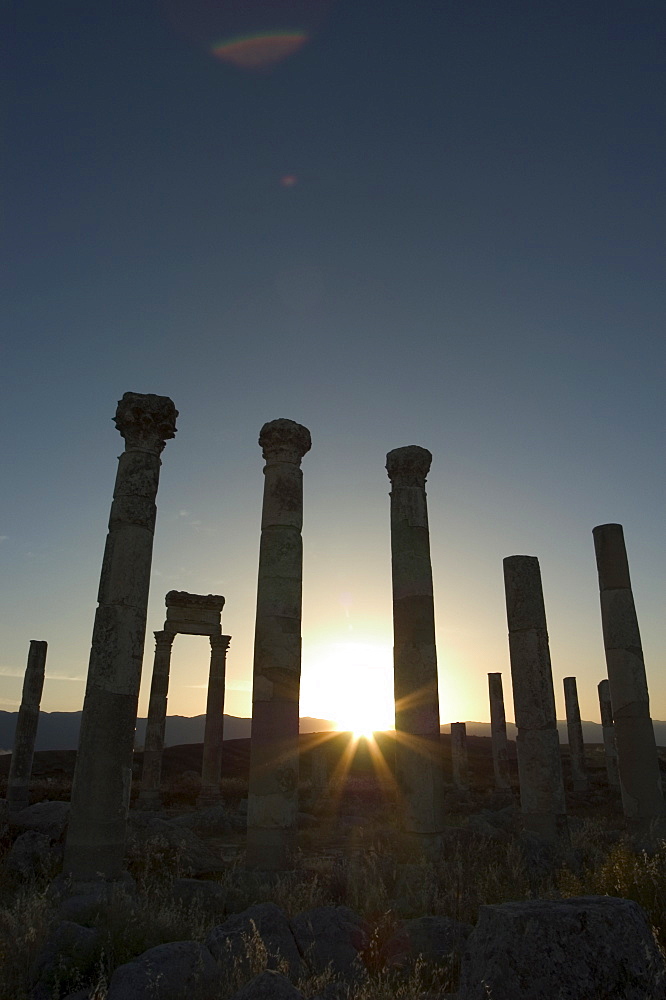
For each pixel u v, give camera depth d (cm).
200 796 3066
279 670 1380
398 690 1494
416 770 1402
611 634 1789
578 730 3906
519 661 1678
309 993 624
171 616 3278
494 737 3794
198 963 635
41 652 2847
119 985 607
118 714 1183
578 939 502
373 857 1266
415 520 1600
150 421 1363
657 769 1658
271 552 1459
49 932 775
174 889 1027
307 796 3272
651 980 495
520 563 1750
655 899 726
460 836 1377
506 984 496
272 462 1530
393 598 1576
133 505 1307
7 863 1184
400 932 756
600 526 1889
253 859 1262
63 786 3269
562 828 1534
